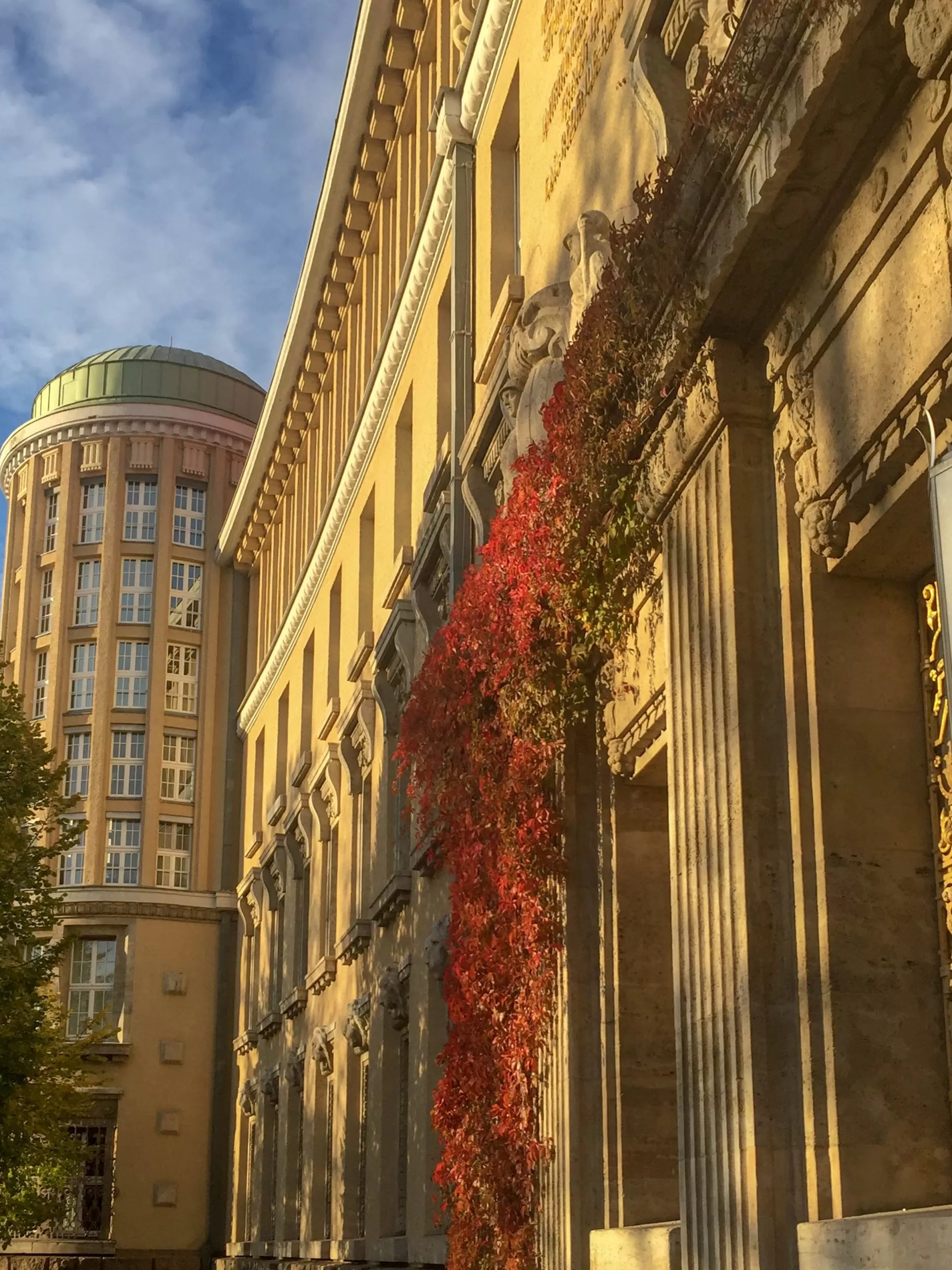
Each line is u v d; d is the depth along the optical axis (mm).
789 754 8203
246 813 41406
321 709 30406
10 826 25094
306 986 29625
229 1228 40719
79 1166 28109
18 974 24250
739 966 8156
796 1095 7875
